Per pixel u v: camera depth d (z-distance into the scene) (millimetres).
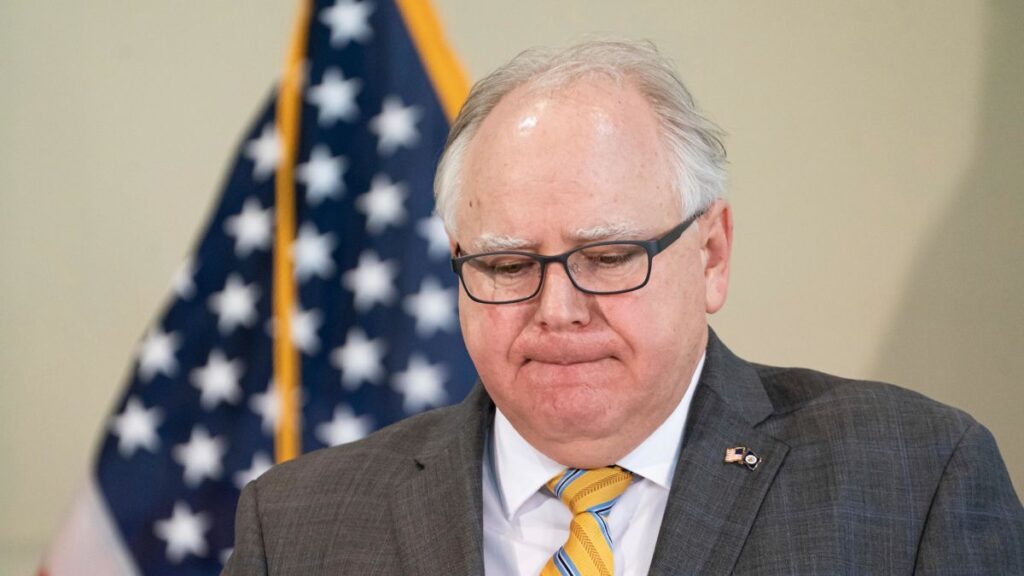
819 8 6281
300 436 6191
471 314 3389
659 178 3277
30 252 7066
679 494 3377
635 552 3467
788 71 6305
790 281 6262
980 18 6062
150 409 6332
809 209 6250
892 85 6172
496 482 3734
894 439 3422
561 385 3273
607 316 3217
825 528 3246
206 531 6211
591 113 3264
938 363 6031
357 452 3959
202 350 6352
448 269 6199
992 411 5949
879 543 3238
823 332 6207
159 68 6961
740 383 3676
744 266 6320
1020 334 5922
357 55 6449
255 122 6555
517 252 3230
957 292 6020
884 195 6156
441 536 3527
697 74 6402
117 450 6309
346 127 6395
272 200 6414
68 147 7043
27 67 7098
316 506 3775
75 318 7012
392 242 6242
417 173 6289
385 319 6199
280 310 6305
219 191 6512
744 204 6324
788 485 3377
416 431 4004
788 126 6293
